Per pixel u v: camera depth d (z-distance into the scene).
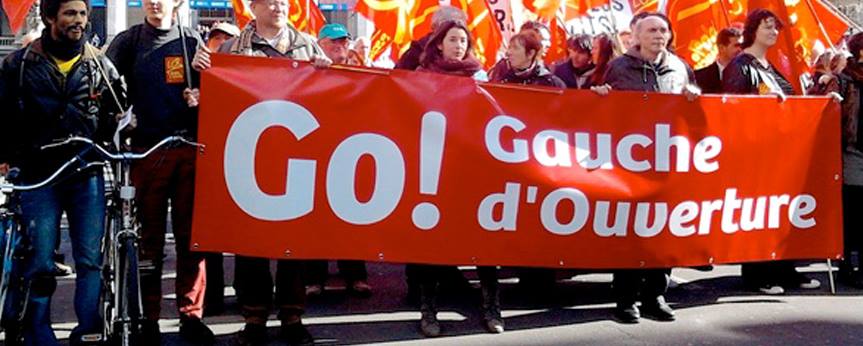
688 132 5.17
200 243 4.43
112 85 4.26
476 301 5.88
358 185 4.62
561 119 4.95
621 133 5.06
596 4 7.69
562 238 4.96
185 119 4.66
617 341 4.82
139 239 4.41
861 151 6.11
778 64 6.54
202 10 20.20
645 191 5.09
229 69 4.44
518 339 4.88
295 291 4.72
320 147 4.55
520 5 8.06
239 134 4.44
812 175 5.53
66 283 6.50
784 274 6.23
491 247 4.84
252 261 4.60
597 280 6.61
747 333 4.99
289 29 4.89
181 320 4.80
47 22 4.05
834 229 5.60
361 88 4.61
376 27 7.71
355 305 5.73
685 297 5.95
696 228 5.23
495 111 4.82
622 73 5.28
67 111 4.09
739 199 5.34
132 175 4.61
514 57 5.39
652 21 5.27
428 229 4.73
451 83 4.77
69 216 4.17
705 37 7.41
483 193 4.80
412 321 5.29
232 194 4.45
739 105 5.29
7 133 4.12
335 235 4.59
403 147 4.68
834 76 6.18
